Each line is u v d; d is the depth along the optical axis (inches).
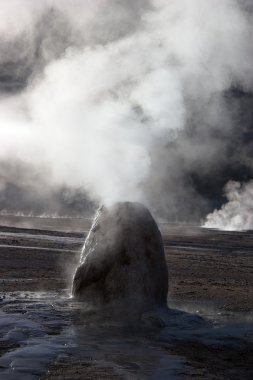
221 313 475.5
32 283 583.8
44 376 276.7
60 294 509.4
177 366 308.5
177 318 435.8
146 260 470.6
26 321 393.4
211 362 325.4
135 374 287.9
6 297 486.0
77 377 276.2
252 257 1221.1
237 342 378.0
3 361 299.0
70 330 376.5
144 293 463.2
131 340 361.4
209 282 685.9
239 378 297.9
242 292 604.7
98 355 320.2
